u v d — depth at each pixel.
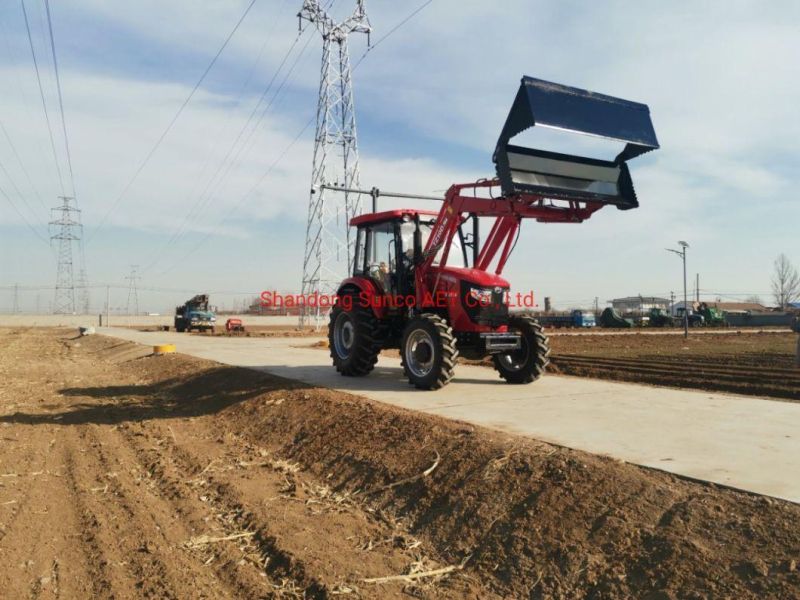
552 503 3.80
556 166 7.16
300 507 4.70
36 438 7.10
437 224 8.66
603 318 44.97
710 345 22.75
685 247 27.72
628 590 3.02
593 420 5.79
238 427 7.50
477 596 3.29
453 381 9.05
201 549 3.99
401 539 4.05
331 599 3.27
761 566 2.88
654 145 7.27
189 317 39.69
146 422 7.98
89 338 30.33
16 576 3.57
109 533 4.21
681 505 3.47
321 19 31.06
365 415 6.29
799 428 5.43
